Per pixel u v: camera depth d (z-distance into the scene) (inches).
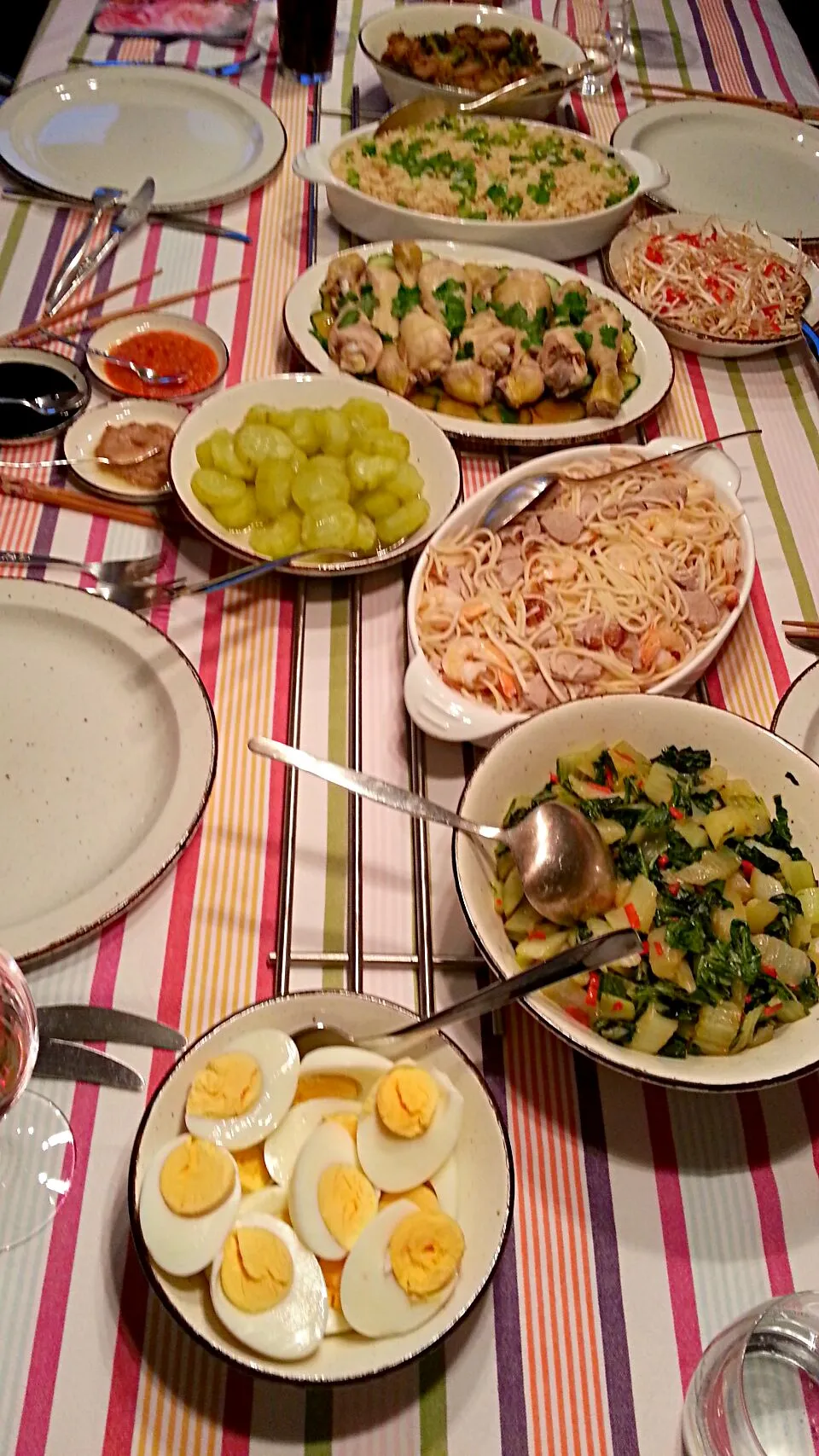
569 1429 32.4
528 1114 38.5
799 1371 32.5
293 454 54.2
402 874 44.3
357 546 52.2
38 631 48.0
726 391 72.0
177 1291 30.0
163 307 68.7
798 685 51.2
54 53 88.9
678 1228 36.8
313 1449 31.2
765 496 65.1
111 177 77.6
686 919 38.2
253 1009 34.3
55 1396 31.1
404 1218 31.1
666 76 102.3
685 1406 32.7
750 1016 36.9
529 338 64.7
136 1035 38.2
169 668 46.6
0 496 55.6
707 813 42.0
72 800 43.7
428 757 48.5
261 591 54.0
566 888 38.9
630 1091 39.6
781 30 113.7
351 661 51.7
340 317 63.9
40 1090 36.7
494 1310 34.2
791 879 40.8
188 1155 31.2
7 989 35.0
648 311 72.0
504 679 49.1
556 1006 36.7
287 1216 32.0
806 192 90.0
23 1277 33.0
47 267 70.2
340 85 92.7
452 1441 31.8
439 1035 34.5
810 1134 39.7
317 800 46.3
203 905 42.3
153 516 56.0
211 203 76.3
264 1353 29.1
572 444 62.6
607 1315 34.7
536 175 79.9
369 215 73.9
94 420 58.6
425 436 57.9
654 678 51.4
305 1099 34.5
